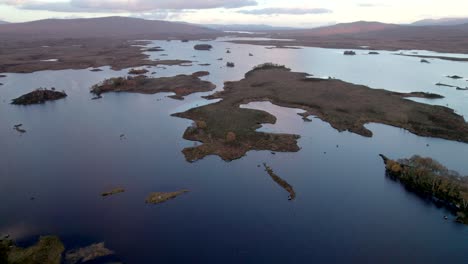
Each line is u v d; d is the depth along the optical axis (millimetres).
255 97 137125
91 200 67188
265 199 68312
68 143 94750
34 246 53281
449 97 138625
